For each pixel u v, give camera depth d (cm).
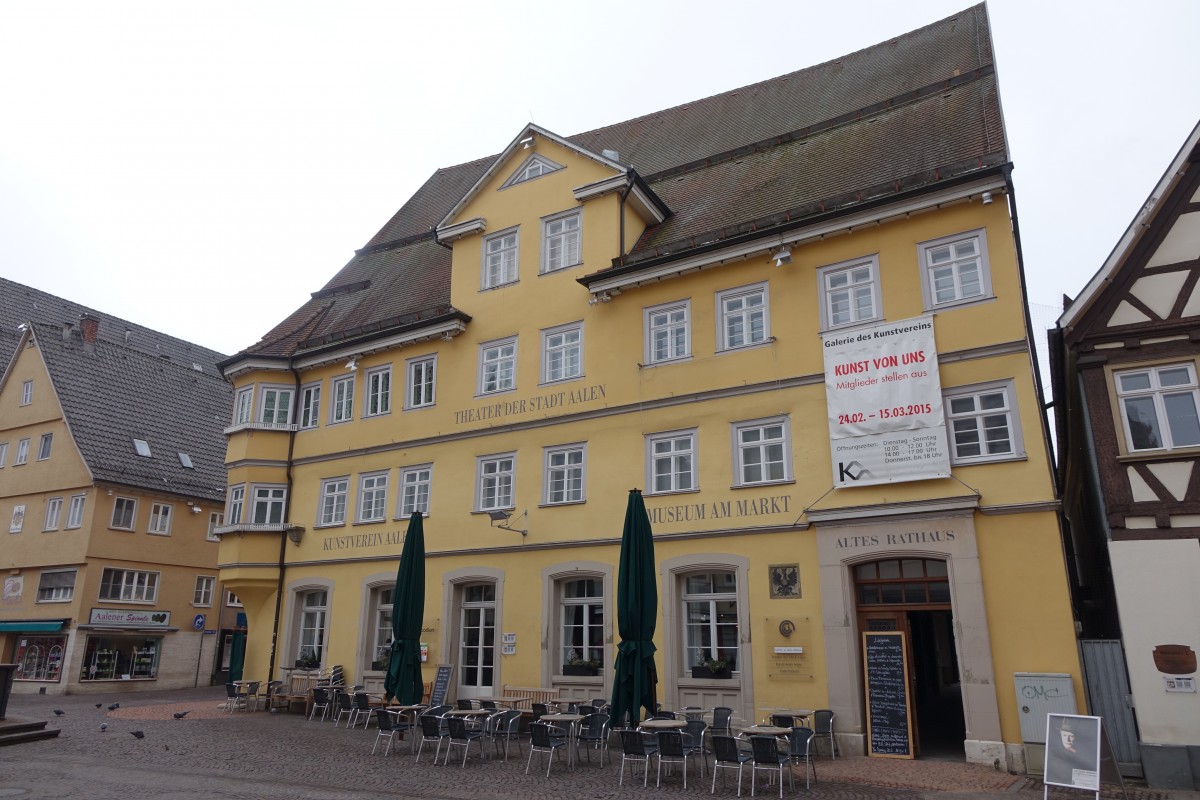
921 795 1153
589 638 1884
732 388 1792
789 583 1628
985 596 1434
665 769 1366
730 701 1647
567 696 1853
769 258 1817
